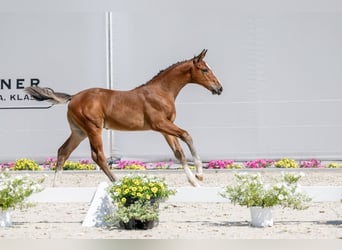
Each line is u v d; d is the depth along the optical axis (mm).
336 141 16828
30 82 16906
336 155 16828
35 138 17016
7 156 16984
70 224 9547
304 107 16828
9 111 16969
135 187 9094
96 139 12227
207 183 13828
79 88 16906
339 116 16781
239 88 16844
